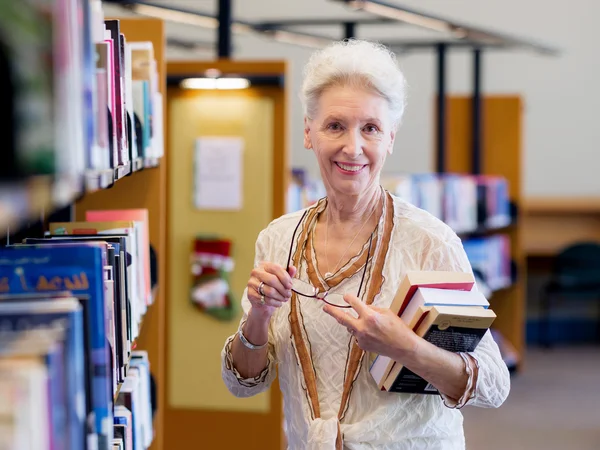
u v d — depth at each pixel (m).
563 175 9.07
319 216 2.04
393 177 5.63
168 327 4.31
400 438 1.86
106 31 1.73
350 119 1.84
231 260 4.26
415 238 1.92
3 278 1.37
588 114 9.02
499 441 5.35
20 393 0.93
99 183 1.31
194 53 9.28
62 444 1.06
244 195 4.26
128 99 2.01
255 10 9.30
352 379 1.86
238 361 2.02
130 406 2.14
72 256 1.36
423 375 1.72
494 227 7.10
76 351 1.13
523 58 9.06
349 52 1.87
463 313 1.68
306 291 1.94
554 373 7.33
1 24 0.89
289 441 2.00
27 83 0.92
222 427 4.30
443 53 6.71
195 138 4.26
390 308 1.82
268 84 4.15
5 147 0.88
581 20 8.98
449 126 7.23
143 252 2.36
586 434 5.51
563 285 8.12
